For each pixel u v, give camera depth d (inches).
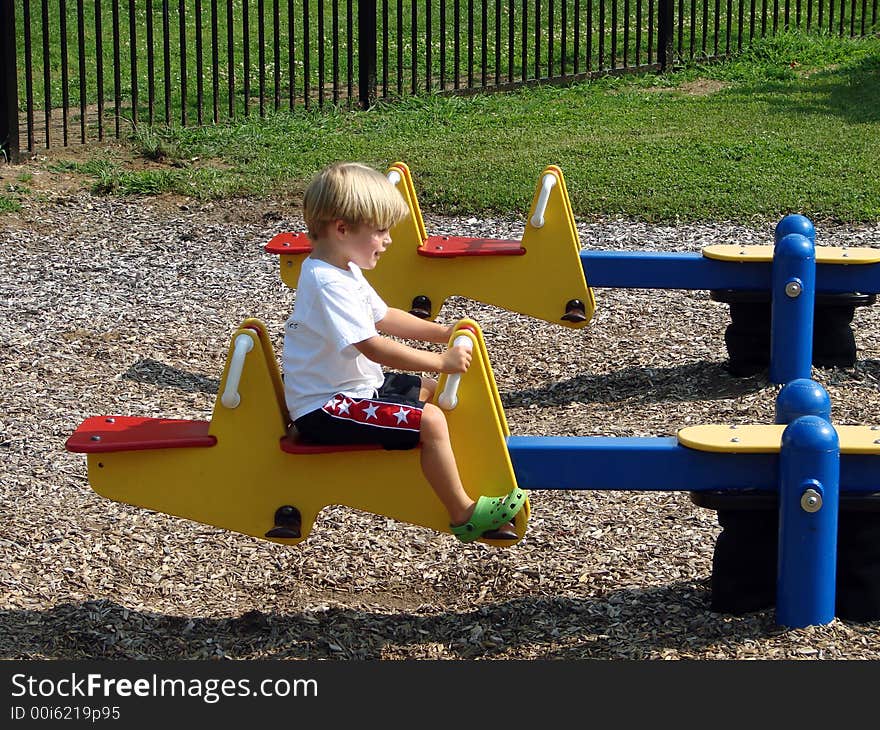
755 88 525.7
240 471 146.3
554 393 246.1
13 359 258.8
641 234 352.2
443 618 158.1
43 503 191.3
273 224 369.1
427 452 139.2
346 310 136.1
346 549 177.9
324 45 603.2
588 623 153.9
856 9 678.5
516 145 439.2
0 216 368.8
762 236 347.9
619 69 559.2
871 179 391.5
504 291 235.8
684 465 144.9
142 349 267.6
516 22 642.8
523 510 144.3
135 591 166.1
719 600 151.3
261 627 156.4
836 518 142.7
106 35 598.5
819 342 250.5
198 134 449.1
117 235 357.1
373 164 418.0
